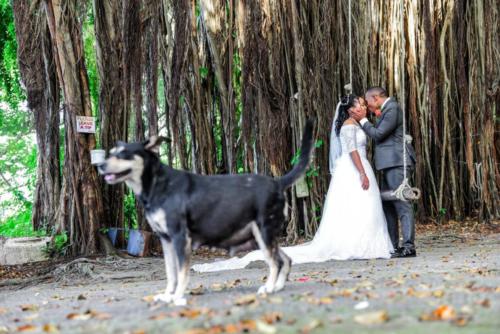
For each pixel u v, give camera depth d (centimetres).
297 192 1069
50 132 1004
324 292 465
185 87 1044
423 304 393
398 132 771
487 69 1191
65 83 952
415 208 1238
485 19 1186
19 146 1587
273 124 1068
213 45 1073
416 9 1186
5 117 1530
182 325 357
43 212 1045
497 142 1268
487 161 1208
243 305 421
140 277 754
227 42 1085
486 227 1146
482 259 700
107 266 834
